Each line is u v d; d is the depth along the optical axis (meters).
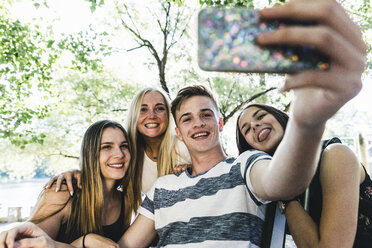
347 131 19.25
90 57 10.48
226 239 1.65
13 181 43.66
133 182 2.88
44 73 10.48
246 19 0.61
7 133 9.38
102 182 2.42
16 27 9.46
